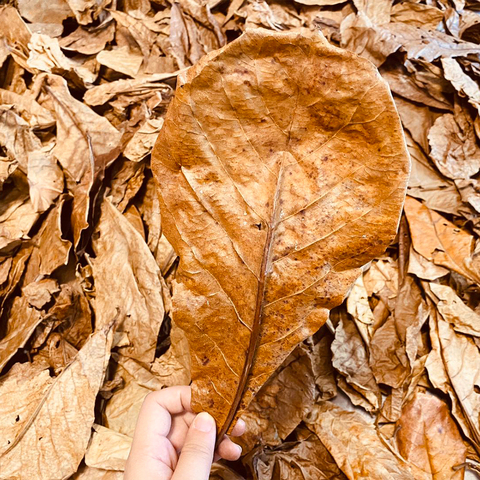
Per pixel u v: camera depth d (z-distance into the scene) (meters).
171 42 0.51
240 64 0.24
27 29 0.52
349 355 0.43
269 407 0.40
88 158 0.45
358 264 0.25
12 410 0.39
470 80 0.48
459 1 0.55
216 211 0.26
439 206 0.46
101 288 0.43
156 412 0.36
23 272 0.45
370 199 0.25
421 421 0.41
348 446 0.39
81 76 0.50
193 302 0.26
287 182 0.25
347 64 0.24
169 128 0.25
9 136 0.46
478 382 0.41
